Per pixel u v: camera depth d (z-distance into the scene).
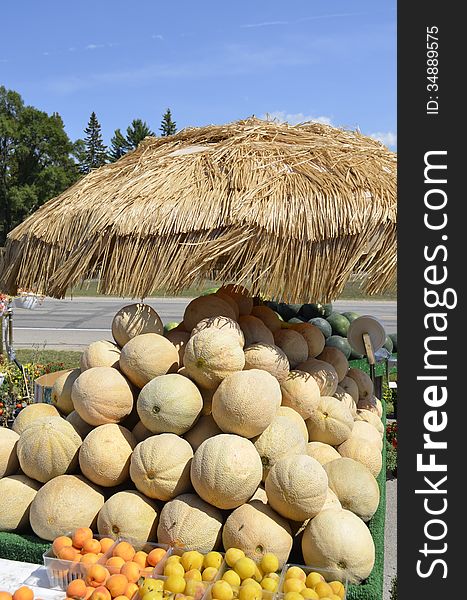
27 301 9.13
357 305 22.98
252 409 3.06
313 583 2.66
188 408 3.24
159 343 3.54
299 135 4.11
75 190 3.81
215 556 2.77
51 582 2.84
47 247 3.53
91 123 78.19
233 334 3.42
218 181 3.41
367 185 3.35
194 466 2.99
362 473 3.42
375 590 2.76
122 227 3.27
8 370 8.87
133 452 3.21
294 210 3.19
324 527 2.87
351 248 3.16
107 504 3.12
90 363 3.72
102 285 3.39
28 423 3.75
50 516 3.12
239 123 4.30
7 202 57.44
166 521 2.97
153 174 3.58
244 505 2.97
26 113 58.81
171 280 3.22
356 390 4.89
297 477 2.87
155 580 2.63
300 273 3.18
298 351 4.10
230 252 3.22
